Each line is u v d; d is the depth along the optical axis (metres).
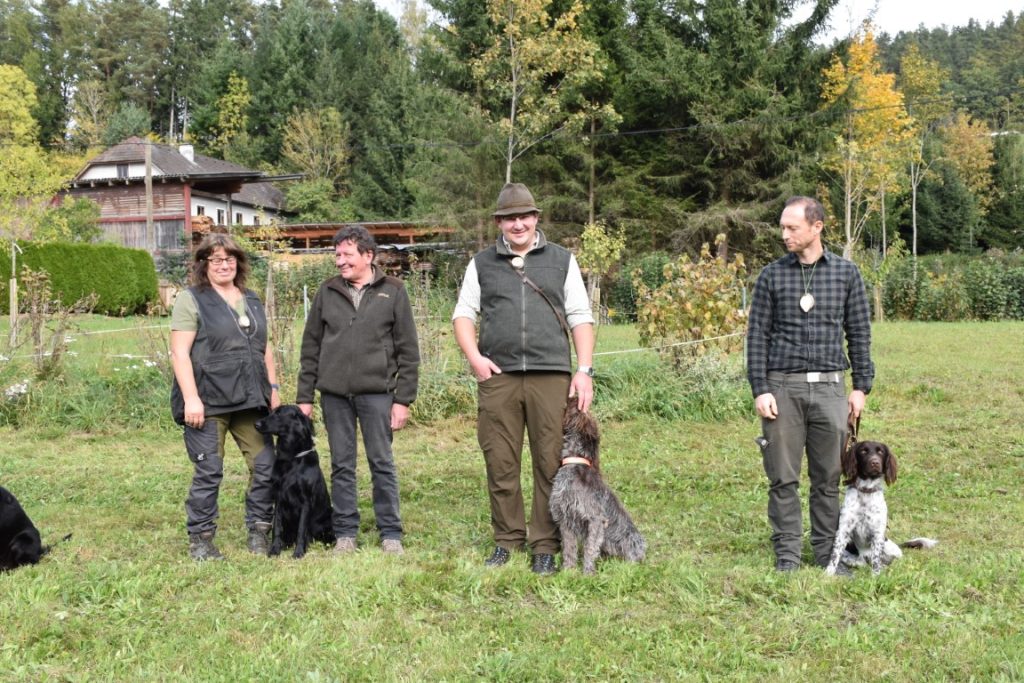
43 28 67.75
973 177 51.88
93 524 6.05
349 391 5.24
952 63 79.06
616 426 9.86
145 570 4.79
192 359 5.09
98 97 58.28
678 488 7.21
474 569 4.70
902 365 13.92
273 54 55.25
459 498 6.93
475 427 9.84
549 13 28.83
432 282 13.17
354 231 5.21
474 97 28.72
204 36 69.69
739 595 4.41
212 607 4.28
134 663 3.68
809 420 4.84
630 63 28.83
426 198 31.02
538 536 4.95
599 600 4.39
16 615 4.08
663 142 29.70
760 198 28.89
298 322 16.05
